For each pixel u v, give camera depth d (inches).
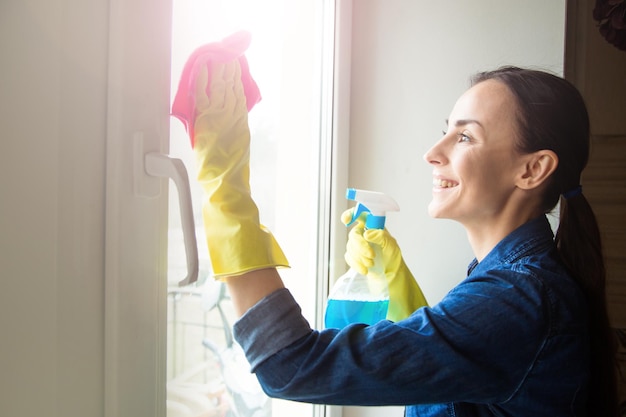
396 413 38.4
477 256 25.7
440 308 19.3
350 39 38.4
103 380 15.5
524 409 19.6
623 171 34.5
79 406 14.7
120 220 15.2
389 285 30.9
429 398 18.1
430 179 37.3
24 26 13.0
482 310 18.4
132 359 16.0
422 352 17.7
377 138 38.6
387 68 38.1
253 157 32.0
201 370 24.8
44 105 13.5
